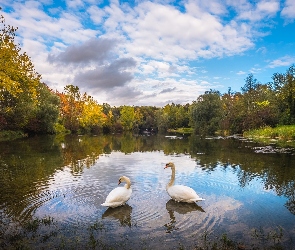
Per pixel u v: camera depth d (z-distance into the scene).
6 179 12.84
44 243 6.26
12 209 8.62
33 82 34.88
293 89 43.84
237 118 51.06
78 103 70.31
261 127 45.56
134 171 14.89
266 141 32.38
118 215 8.09
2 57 26.11
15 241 6.37
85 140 39.91
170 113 104.88
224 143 31.31
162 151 24.89
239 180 12.54
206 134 55.28
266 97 58.62
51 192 10.55
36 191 10.70
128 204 9.16
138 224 7.39
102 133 69.31
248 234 6.79
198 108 60.56
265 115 46.56
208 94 60.00
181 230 7.00
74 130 66.44
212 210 8.55
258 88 62.06
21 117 42.62
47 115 50.12
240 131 51.47
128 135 58.28
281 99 46.06
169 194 9.52
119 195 8.73
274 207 8.82
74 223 7.46
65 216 8.00
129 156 21.23
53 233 6.78
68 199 9.64
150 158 20.08
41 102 51.69
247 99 56.88
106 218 7.84
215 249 6.02
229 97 76.62
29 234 6.75
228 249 6.02
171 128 97.69
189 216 8.01
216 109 58.88
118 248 6.02
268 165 16.31
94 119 71.88
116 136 53.75
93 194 10.28
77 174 14.03
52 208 8.70
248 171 14.56
